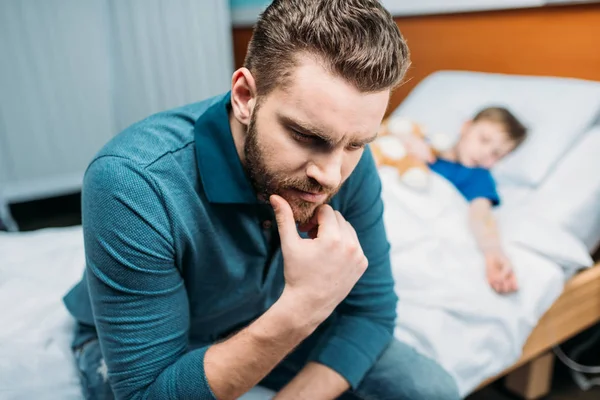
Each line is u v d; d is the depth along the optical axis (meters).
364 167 0.85
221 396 0.68
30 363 0.89
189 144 0.71
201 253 0.74
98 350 0.90
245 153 0.66
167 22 2.82
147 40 2.80
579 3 1.63
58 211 2.77
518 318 1.09
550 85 1.67
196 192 0.70
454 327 1.06
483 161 1.59
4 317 0.97
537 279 1.16
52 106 2.65
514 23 1.85
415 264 1.18
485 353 1.05
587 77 1.66
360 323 0.90
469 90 1.85
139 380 0.69
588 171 1.46
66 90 2.67
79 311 0.92
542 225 1.30
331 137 0.58
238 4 3.02
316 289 0.66
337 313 0.96
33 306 1.01
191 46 2.93
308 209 0.67
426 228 1.32
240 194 0.70
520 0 1.78
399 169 1.48
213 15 2.95
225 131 0.69
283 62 0.58
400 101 2.35
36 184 2.71
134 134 0.71
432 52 2.20
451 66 2.13
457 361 1.01
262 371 0.68
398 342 0.96
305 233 0.82
